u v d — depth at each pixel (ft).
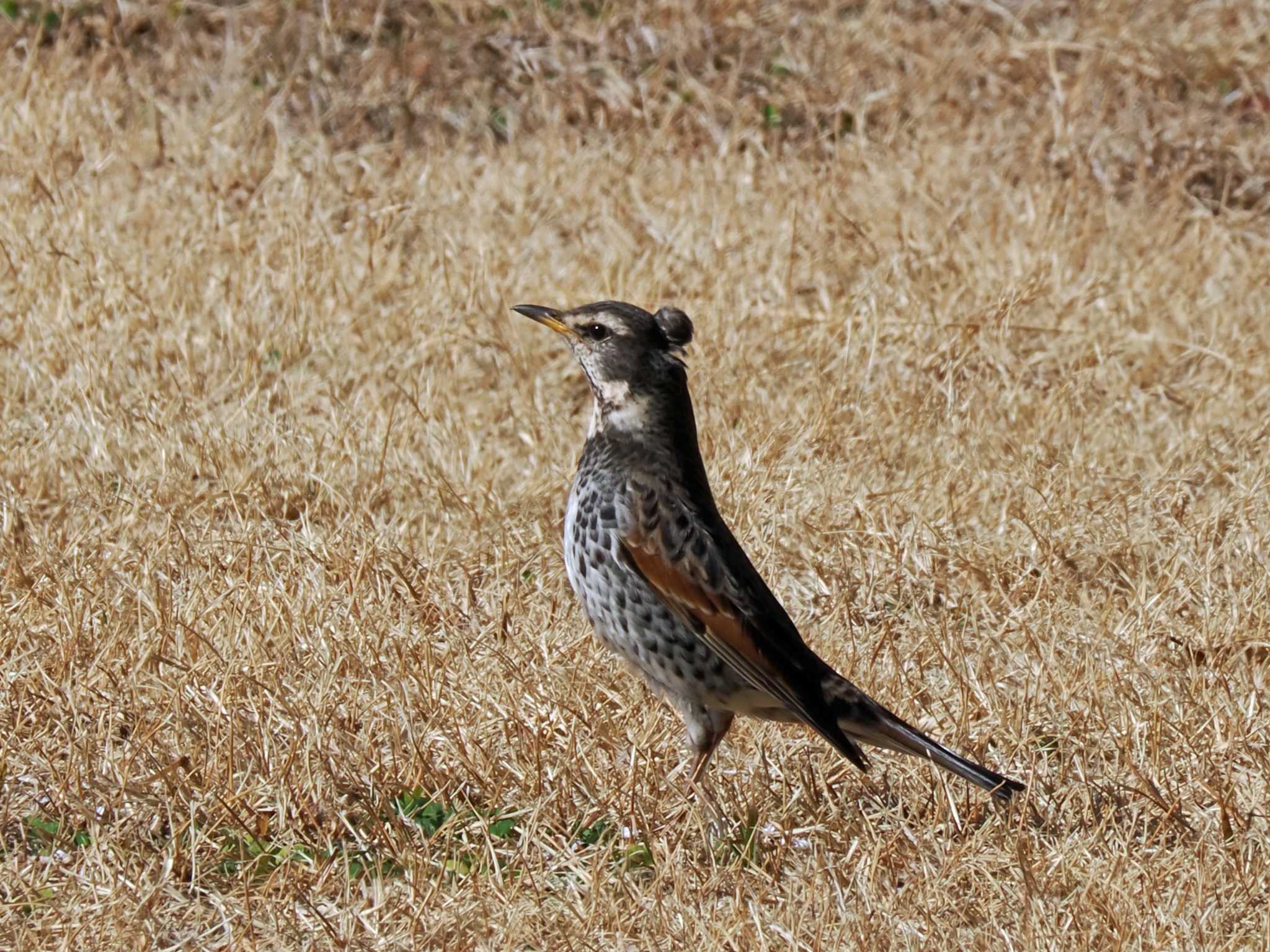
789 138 61.31
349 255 50.70
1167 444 43.91
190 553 36.45
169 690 31.81
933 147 59.26
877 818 30.42
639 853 29.09
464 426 43.16
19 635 33.30
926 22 66.69
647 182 56.39
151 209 51.62
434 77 61.16
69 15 62.18
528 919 26.84
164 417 41.52
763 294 50.29
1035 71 63.98
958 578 38.24
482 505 39.93
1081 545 39.24
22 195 51.44
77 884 27.12
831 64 63.36
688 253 51.62
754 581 29.25
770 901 27.81
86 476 39.68
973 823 30.42
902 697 33.37
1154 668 35.19
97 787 29.09
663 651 29.50
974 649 35.73
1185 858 28.94
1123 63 63.46
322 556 36.94
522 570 37.55
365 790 29.86
